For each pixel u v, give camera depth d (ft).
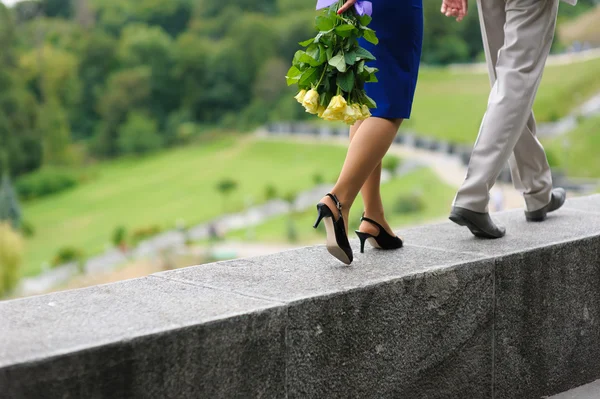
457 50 324.60
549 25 8.99
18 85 278.87
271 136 311.88
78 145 297.12
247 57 320.91
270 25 321.93
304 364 6.23
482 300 7.63
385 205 197.57
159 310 5.91
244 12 328.49
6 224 238.68
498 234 8.78
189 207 245.45
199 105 319.68
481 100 285.23
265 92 319.47
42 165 278.46
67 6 312.50
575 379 8.63
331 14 7.19
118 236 224.12
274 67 318.86
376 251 8.21
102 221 244.63
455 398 7.45
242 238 209.77
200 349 5.56
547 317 8.27
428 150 253.44
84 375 4.99
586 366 8.73
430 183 211.20
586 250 8.65
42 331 5.37
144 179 280.72
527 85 8.90
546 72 270.67
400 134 268.00
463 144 253.03
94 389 5.04
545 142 213.46
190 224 229.45
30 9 301.63
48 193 273.95
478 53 325.83
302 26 319.47
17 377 4.72
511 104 8.83
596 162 194.90
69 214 255.91
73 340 5.16
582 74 253.65
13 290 205.98
